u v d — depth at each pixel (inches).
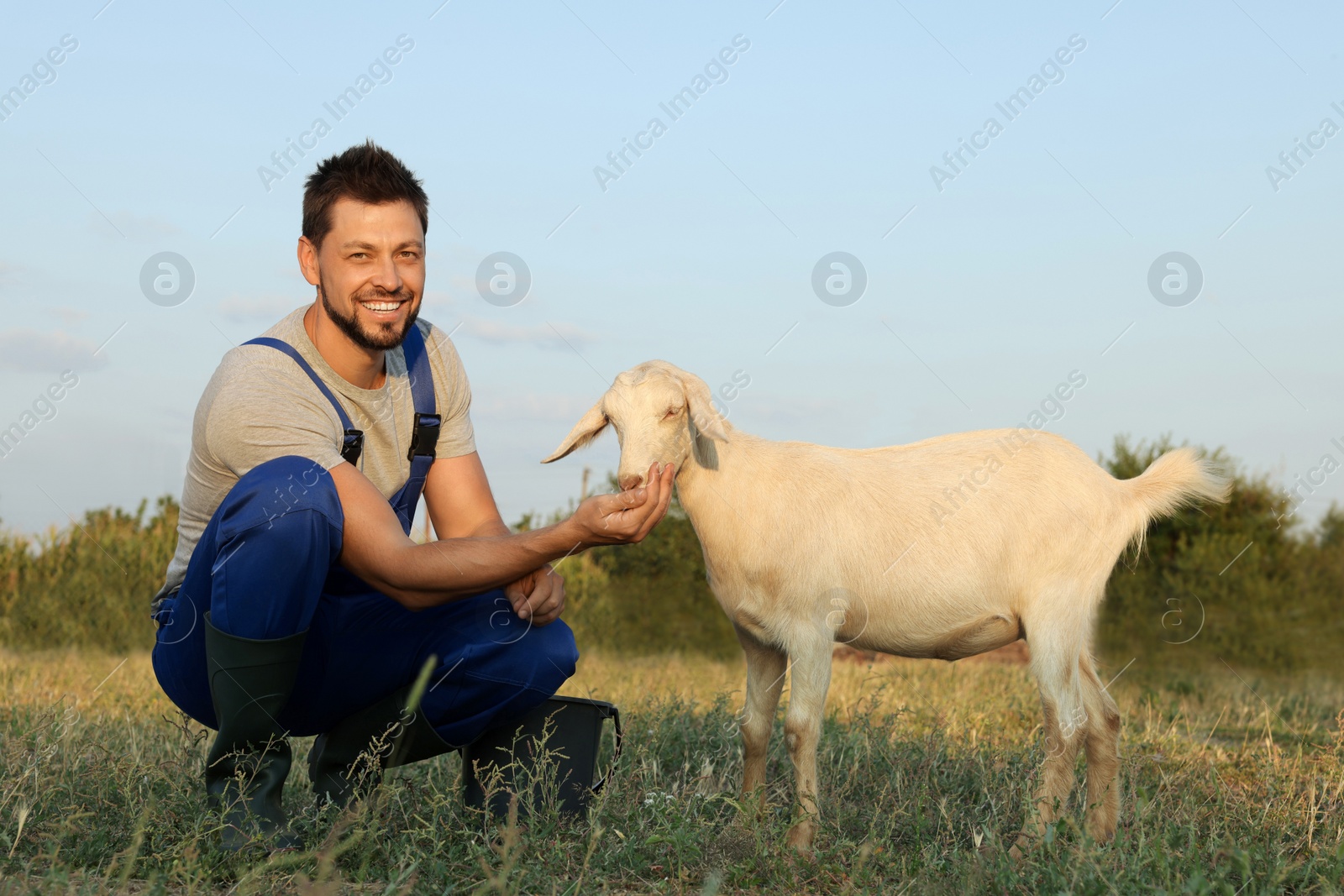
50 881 100.3
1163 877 121.4
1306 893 130.7
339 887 104.7
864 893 122.0
